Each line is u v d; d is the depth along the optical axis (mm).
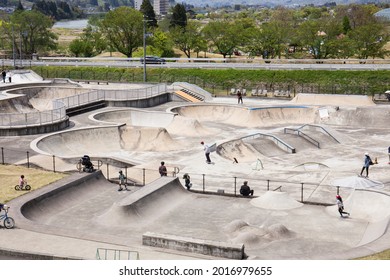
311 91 74250
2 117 45906
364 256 19641
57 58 104562
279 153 44719
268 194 29719
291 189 32969
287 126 55250
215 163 39656
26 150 39281
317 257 19609
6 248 20516
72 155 41594
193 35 111438
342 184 33062
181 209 28609
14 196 27812
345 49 93688
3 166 34625
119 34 107938
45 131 46000
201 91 68000
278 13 141750
